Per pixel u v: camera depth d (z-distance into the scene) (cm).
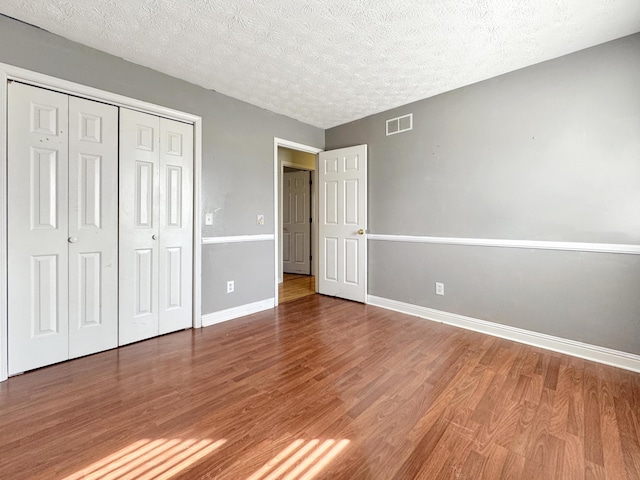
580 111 226
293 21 192
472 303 288
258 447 137
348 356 230
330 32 203
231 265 318
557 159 237
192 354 233
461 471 123
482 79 273
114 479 120
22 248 198
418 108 322
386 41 214
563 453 133
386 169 354
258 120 338
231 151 313
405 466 126
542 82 242
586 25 195
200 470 124
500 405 167
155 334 265
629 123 208
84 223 224
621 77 210
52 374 200
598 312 223
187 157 281
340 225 398
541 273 247
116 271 241
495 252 272
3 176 189
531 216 251
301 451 135
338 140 406
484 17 188
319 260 424
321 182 417
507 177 263
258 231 342
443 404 169
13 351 196
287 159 520
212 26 197
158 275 266
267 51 227
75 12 183
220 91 298
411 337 268
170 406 167
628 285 211
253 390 183
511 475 121
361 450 135
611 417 157
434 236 314
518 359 224
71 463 127
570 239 233
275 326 296
